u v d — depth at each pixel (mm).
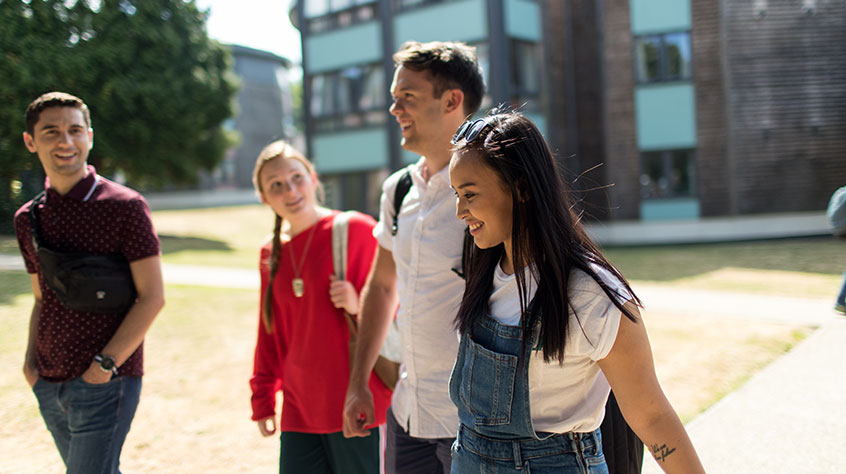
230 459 4195
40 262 2529
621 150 17812
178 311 8289
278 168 2801
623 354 1429
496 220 1541
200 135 20781
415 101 2303
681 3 17312
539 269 1457
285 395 2799
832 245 14922
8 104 14180
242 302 9023
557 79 18484
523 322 1481
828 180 17000
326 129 19562
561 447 1524
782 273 10953
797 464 3637
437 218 2207
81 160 2613
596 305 1423
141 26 17531
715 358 5840
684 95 17406
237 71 37469
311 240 2816
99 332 2574
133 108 17453
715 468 3662
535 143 1504
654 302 8547
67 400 2559
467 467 1610
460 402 1648
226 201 36375
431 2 17297
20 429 4625
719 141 17234
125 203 2605
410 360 2279
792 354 5789
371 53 18516
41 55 15016
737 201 17094
